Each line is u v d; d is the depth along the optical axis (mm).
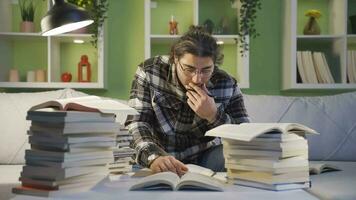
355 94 2213
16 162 1963
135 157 1340
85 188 935
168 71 1646
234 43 2594
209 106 1481
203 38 1426
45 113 907
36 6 2545
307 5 2637
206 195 882
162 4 2625
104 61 2453
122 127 1248
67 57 2602
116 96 2594
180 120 1650
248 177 1005
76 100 1039
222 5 2613
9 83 2314
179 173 1139
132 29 2604
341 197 1131
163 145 1693
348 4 2592
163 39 2471
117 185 1004
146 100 1650
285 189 956
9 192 1421
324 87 2367
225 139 1072
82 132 925
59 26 1551
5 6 2455
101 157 996
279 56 2619
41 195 874
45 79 2457
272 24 2621
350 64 2414
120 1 2596
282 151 940
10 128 1984
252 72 2623
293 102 2168
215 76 1666
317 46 2617
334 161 2053
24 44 2590
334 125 2096
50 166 894
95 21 2311
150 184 941
